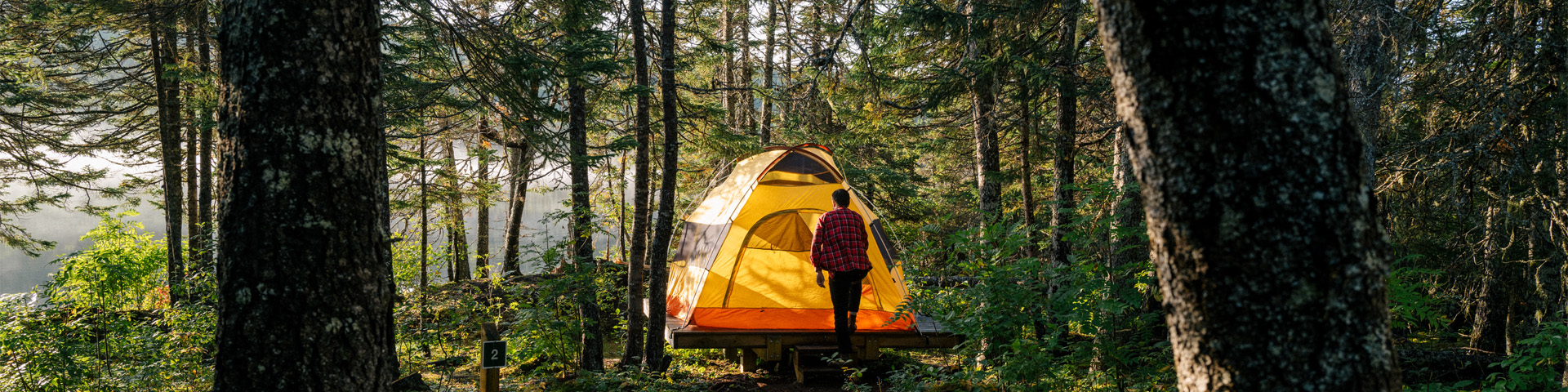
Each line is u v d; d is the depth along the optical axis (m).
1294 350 1.31
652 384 6.37
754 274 7.97
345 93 2.60
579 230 8.74
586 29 7.41
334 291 2.55
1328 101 1.30
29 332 5.86
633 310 7.37
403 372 7.17
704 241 8.00
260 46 2.50
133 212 13.86
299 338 2.51
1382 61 6.22
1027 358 4.41
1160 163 1.39
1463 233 8.48
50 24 9.38
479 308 8.28
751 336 6.84
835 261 6.50
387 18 6.34
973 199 17.00
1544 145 6.54
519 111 6.16
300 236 2.49
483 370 4.53
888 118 9.69
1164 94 1.35
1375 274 1.35
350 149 2.61
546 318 6.85
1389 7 5.96
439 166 14.77
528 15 8.05
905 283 7.20
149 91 12.40
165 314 7.12
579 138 9.31
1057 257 7.30
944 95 7.88
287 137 2.49
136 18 8.90
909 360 7.79
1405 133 7.92
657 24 10.27
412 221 16.31
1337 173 1.30
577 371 7.31
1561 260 6.49
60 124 12.16
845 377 6.51
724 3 12.55
